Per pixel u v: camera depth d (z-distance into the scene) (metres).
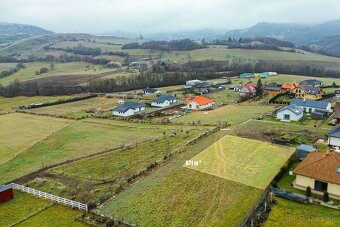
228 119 73.88
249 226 29.34
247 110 84.88
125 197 37.53
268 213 31.33
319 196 34.03
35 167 49.88
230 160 45.88
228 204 34.25
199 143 54.47
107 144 59.38
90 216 33.88
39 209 36.16
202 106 91.75
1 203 38.22
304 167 36.44
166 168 44.75
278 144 51.81
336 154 37.69
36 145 60.97
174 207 34.53
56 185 42.84
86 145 59.59
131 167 47.16
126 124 74.81
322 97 98.75
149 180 41.41
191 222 31.61
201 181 39.91
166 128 68.69
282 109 70.50
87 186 41.97
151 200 36.31
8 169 49.81
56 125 76.12
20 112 93.81
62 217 34.28
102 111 93.25
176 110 91.88
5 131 72.19
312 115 71.00
